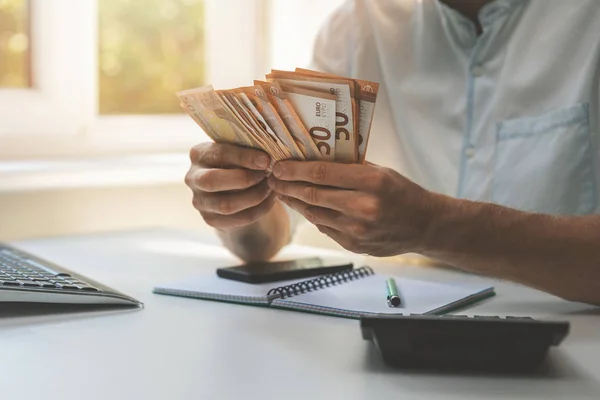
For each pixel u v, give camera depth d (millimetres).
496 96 1420
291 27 2088
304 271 1138
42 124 1910
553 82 1376
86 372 736
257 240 1311
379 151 1559
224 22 2188
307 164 946
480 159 1439
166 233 1706
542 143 1369
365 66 1579
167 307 1000
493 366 722
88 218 1793
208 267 1302
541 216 984
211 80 2201
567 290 978
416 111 1513
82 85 1958
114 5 2033
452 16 1456
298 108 898
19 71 1906
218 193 1148
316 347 812
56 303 972
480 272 978
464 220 946
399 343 724
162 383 703
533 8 1405
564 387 688
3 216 1679
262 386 693
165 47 2133
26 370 743
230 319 934
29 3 1896
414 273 1249
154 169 1876
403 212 920
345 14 1635
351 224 938
